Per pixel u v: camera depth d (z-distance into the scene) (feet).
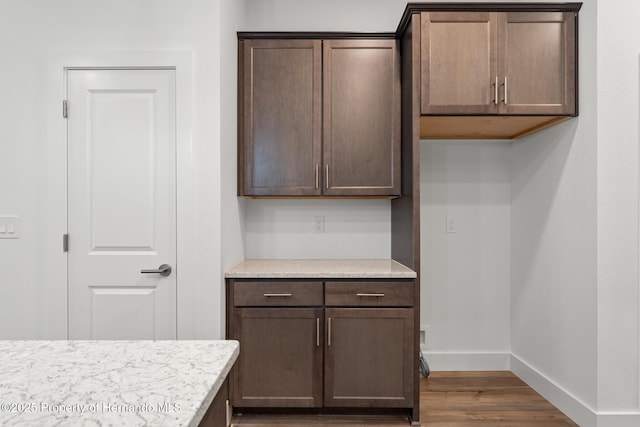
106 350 2.93
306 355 6.93
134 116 6.73
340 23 8.85
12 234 6.76
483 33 6.86
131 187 6.76
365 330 6.89
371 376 6.89
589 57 6.51
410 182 7.08
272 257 8.89
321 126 7.80
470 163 9.09
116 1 6.69
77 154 6.74
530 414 7.19
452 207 9.08
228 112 7.14
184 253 6.71
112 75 6.73
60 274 6.72
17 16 6.72
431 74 6.88
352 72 7.79
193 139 6.68
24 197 6.74
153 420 1.92
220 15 6.66
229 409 6.93
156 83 6.73
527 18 6.83
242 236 8.50
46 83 6.70
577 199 6.81
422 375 8.69
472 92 6.87
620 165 6.32
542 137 7.85
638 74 6.30
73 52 6.68
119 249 6.78
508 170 9.09
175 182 6.72
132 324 6.77
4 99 6.72
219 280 6.69
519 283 8.75
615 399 6.39
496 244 9.11
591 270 6.49
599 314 6.38
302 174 7.82
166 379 2.41
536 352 8.10
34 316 6.76
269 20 8.83
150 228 6.75
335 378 6.92
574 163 6.86
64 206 6.72
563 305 7.20
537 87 6.85
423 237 9.10
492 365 9.12
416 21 6.88
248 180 7.83
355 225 8.93
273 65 7.80
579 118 6.75
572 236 6.93
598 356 6.39
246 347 6.95
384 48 7.80
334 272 6.93
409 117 7.13
